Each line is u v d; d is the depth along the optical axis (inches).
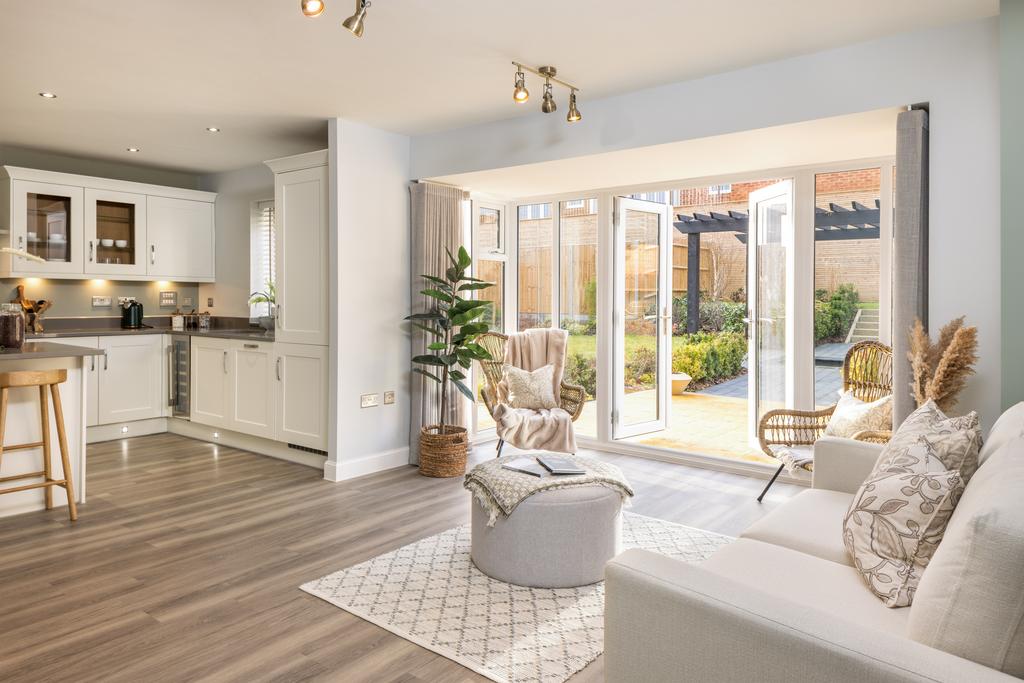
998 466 59.1
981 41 114.1
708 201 333.1
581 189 213.6
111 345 226.5
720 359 343.0
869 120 130.0
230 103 163.9
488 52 129.3
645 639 55.9
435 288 192.9
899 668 43.3
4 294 219.6
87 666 86.0
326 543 131.6
